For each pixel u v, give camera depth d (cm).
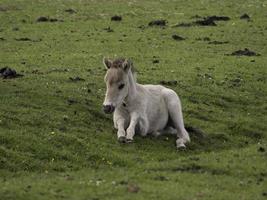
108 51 3919
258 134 2431
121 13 5447
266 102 2936
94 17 5238
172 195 1514
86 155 1925
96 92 2697
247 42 4319
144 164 1858
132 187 1553
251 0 6262
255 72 3444
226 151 2055
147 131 2148
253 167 1798
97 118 2330
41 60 3588
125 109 2098
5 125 2081
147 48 4028
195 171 1772
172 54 3844
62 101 2456
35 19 5075
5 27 4734
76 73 3150
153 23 4866
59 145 1970
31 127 2102
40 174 1755
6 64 3438
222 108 2761
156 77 3158
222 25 4878
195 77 3216
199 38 4391
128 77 2042
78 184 1591
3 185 1589
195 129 2288
